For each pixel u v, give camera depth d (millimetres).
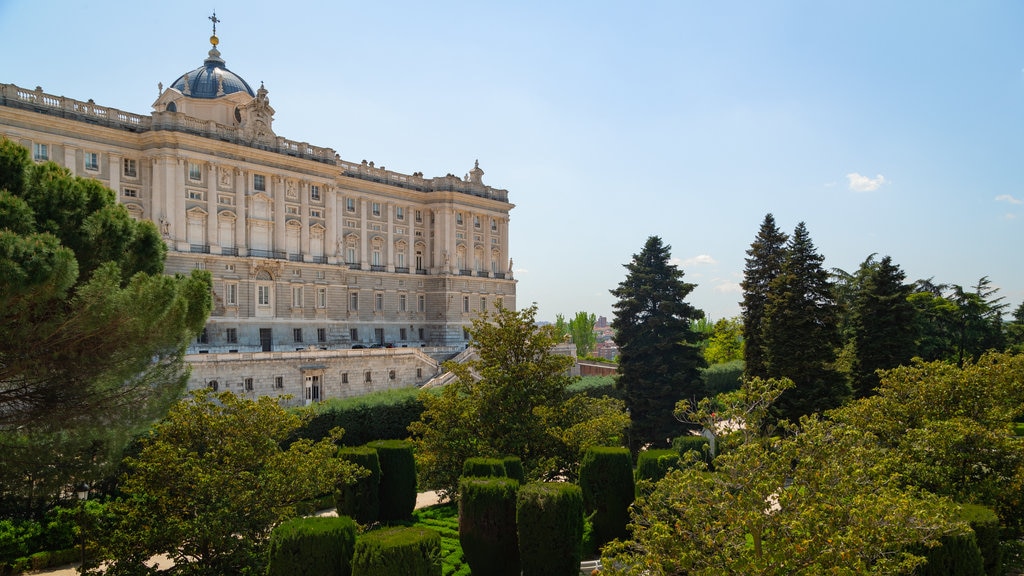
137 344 25516
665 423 59500
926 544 18469
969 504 24312
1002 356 36250
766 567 16922
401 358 81562
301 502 29828
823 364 51594
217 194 78938
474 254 114625
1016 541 25875
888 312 55000
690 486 19219
